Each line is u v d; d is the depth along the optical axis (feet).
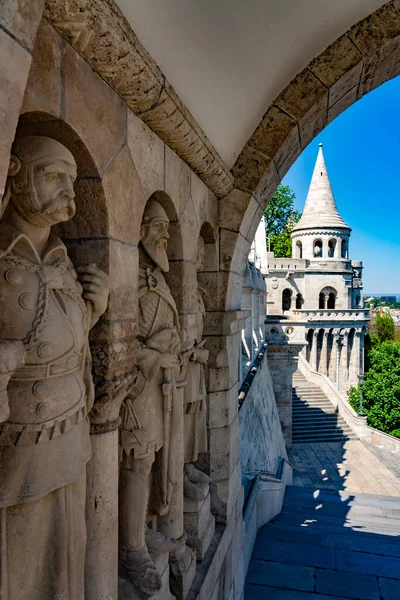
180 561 9.02
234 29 7.57
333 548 16.38
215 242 11.78
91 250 5.81
